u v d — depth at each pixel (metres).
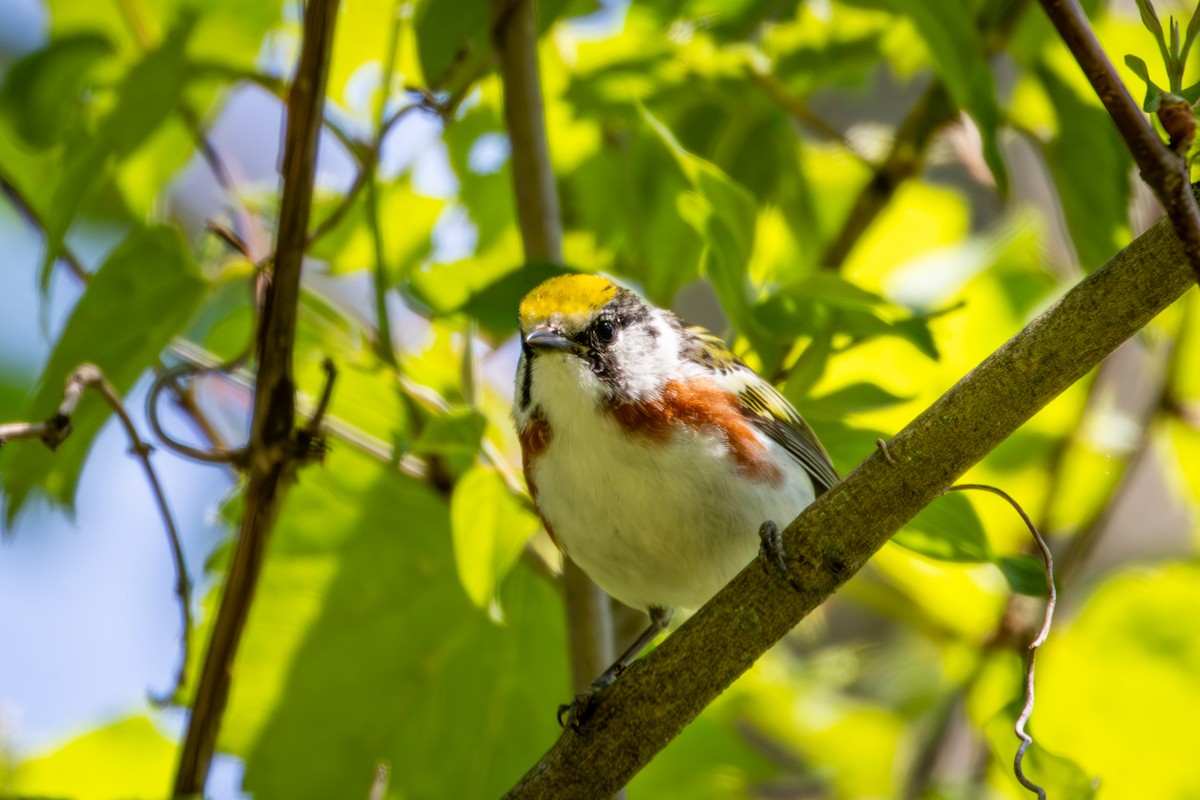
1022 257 11.02
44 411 8.46
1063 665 10.21
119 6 9.99
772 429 8.49
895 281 10.69
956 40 8.02
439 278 9.38
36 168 10.20
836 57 10.16
